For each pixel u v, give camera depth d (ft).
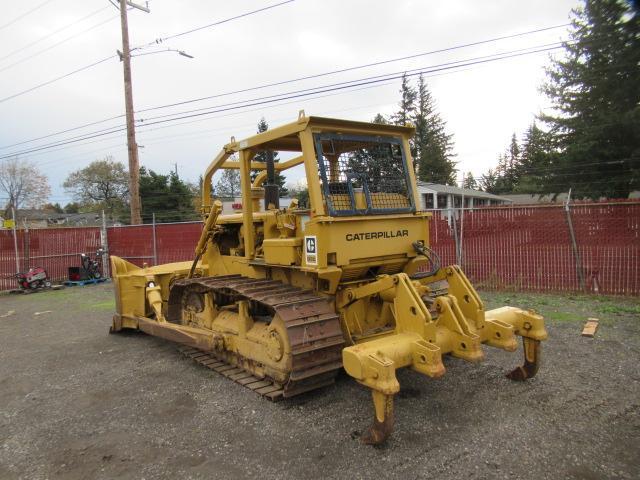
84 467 11.18
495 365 16.56
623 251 27.68
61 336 24.41
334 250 13.55
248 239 16.96
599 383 14.79
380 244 14.69
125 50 51.65
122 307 23.67
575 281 29.14
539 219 30.01
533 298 27.91
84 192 199.31
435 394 14.25
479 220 31.99
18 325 27.99
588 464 10.42
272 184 17.34
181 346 20.27
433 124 179.73
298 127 13.96
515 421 12.44
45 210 216.13
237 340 16.29
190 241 44.86
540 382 14.97
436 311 13.79
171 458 11.40
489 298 28.40
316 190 13.57
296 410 13.57
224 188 151.94
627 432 11.78
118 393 15.78
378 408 11.12
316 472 10.48
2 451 12.11
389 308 15.56
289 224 14.94
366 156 15.14
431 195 112.98
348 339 14.40
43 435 12.91
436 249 33.96
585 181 66.28
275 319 14.23
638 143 43.09
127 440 12.41
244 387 15.64
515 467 10.37
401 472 10.32
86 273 44.65
